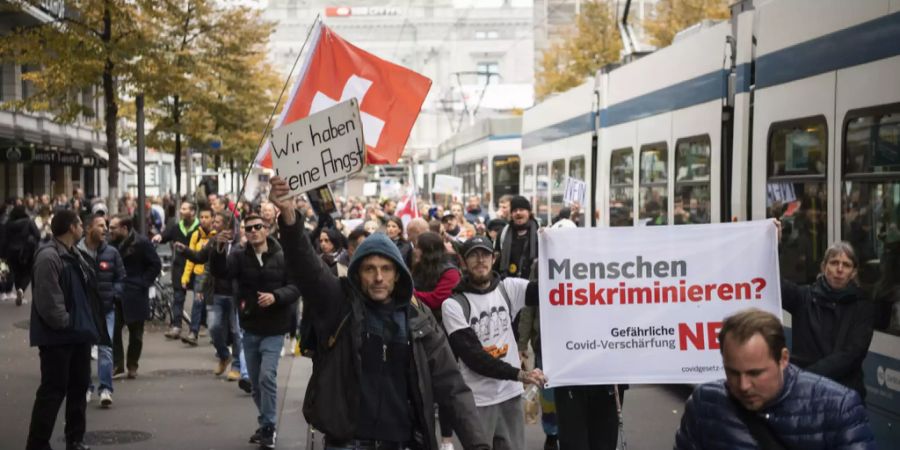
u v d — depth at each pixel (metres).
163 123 30.42
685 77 13.22
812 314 6.96
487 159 34.50
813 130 9.43
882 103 8.19
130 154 57.81
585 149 18.62
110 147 21.20
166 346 17.00
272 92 46.06
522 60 128.12
